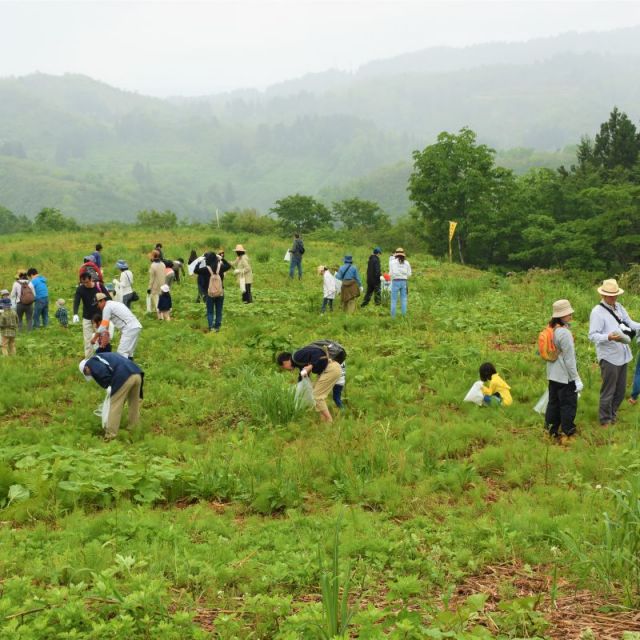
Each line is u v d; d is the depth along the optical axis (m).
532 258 54.06
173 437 8.97
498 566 5.04
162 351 13.75
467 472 7.17
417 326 16.02
